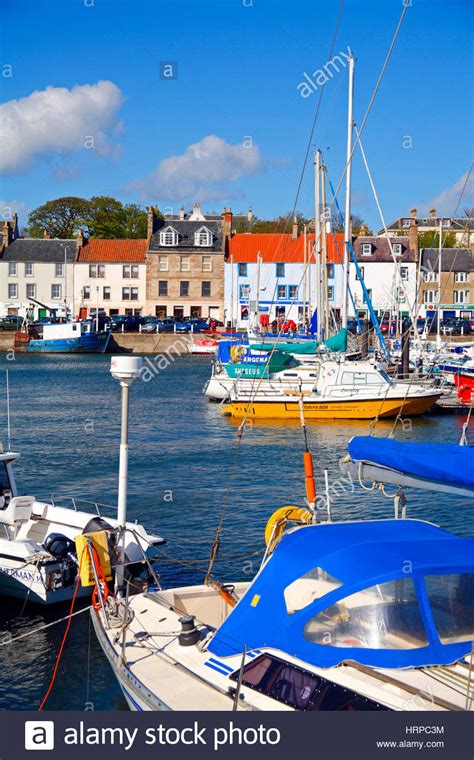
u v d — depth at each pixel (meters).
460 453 8.34
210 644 8.45
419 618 7.59
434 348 50.75
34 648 11.45
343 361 35.22
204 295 86.12
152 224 87.50
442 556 7.91
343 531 8.59
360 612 7.64
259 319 66.50
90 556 10.56
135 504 19.64
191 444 28.73
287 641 7.84
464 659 7.51
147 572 12.96
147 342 78.00
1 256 88.88
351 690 7.26
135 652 8.65
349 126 33.72
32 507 14.12
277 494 20.69
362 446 9.03
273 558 8.41
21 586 12.82
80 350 77.31
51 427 32.56
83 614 12.60
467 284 84.38
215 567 14.70
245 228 117.25
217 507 19.34
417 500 19.77
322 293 42.06
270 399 34.84
